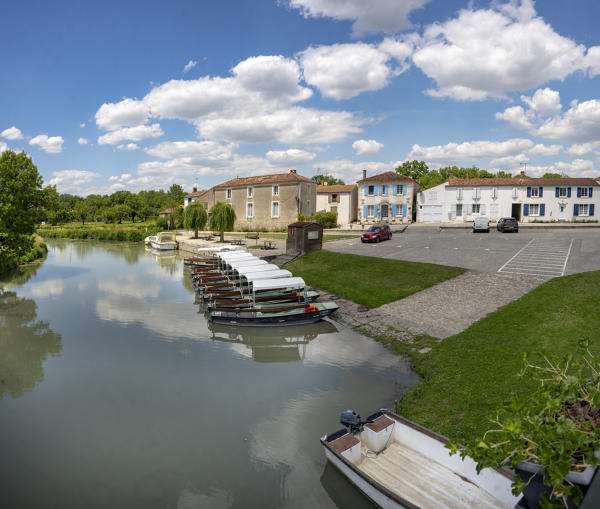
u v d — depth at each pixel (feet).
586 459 10.78
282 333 51.13
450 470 21.39
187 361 42.39
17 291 78.84
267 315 51.78
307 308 54.08
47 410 32.32
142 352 45.29
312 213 174.91
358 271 75.66
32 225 90.43
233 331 52.54
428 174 249.55
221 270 84.23
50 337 50.75
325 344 46.44
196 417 30.68
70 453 26.58
